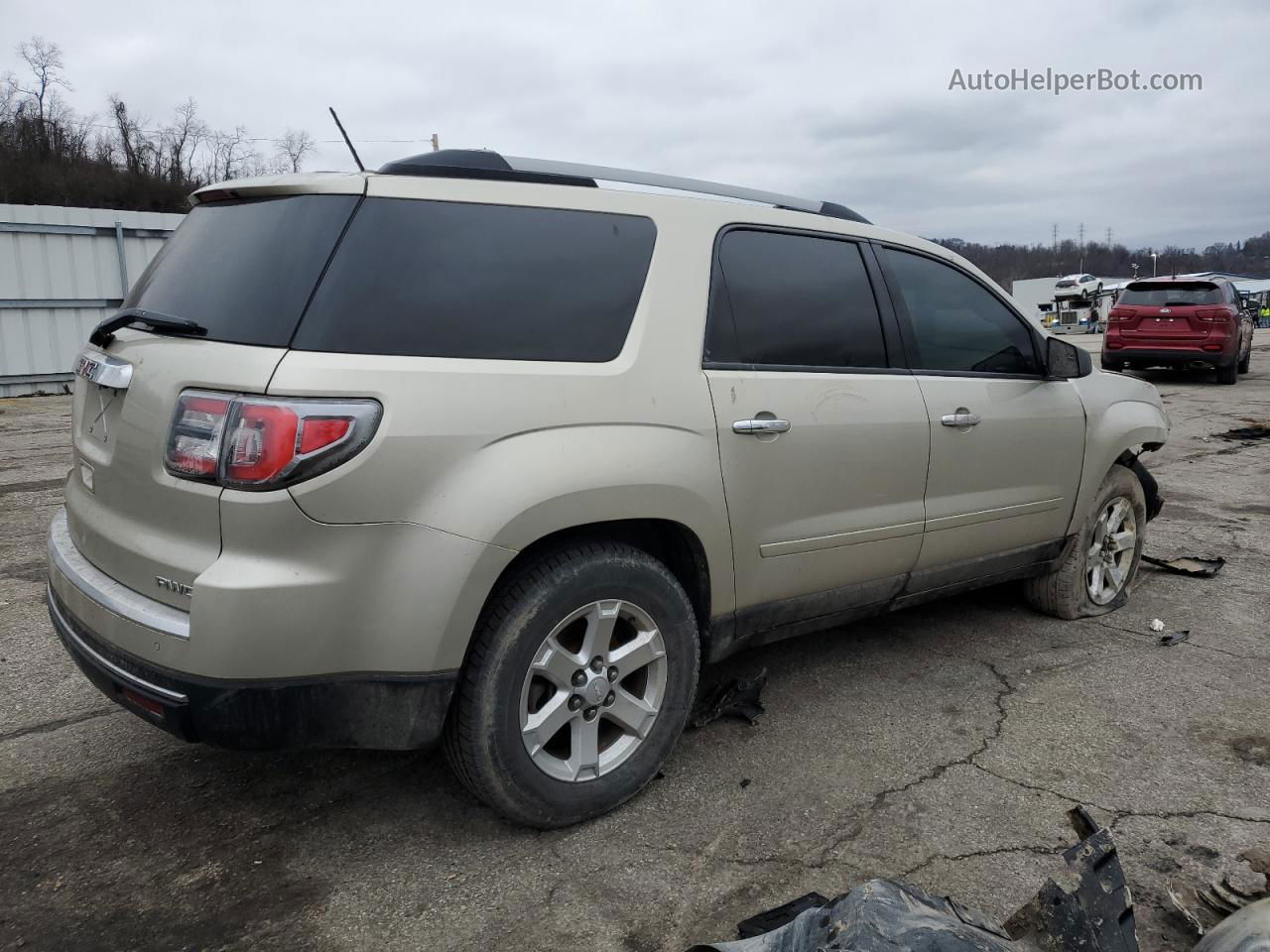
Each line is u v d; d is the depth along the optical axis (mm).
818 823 2695
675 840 2604
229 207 2643
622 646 2695
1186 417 11656
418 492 2256
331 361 2207
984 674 3797
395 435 2225
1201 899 2295
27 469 7969
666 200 2922
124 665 2312
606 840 2604
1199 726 3334
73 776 2926
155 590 2305
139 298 2734
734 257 3045
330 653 2225
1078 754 3123
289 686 2205
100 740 3168
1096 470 4305
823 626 3395
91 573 2533
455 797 2818
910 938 1649
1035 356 4086
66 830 2631
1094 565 4547
